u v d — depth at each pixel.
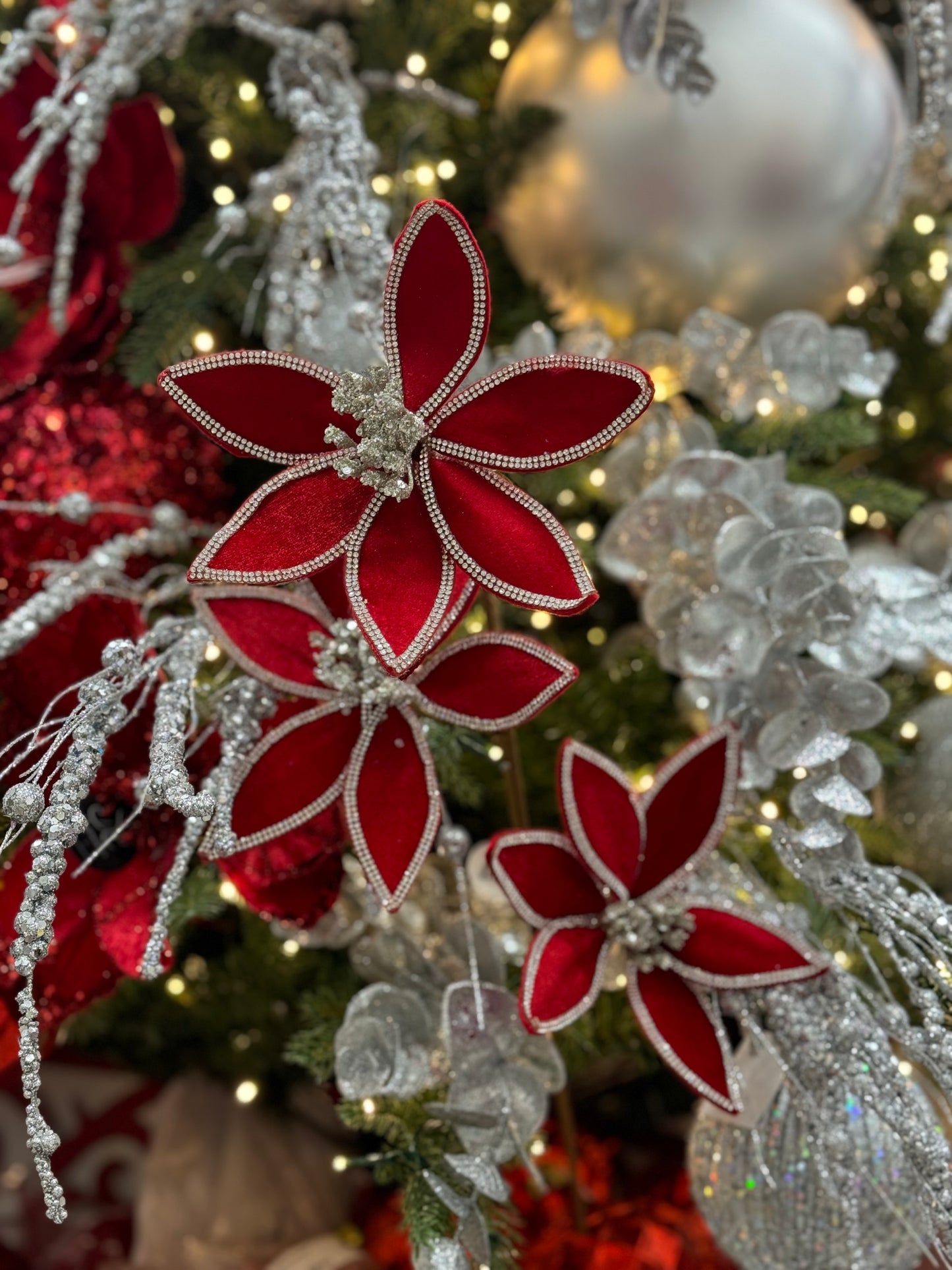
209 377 0.68
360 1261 1.09
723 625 0.89
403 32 1.21
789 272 1.00
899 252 1.26
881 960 1.00
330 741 0.79
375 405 0.67
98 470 0.98
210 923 1.18
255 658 0.79
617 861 0.81
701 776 0.82
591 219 0.98
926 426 1.34
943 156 1.23
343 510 0.69
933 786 1.04
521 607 0.67
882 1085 0.79
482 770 1.09
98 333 1.03
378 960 0.91
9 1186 1.30
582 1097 1.25
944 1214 0.74
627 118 0.95
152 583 1.03
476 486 0.69
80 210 1.01
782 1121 0.85
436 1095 0.88
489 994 0.84
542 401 0.68
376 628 0.66
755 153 0.94
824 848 0.82
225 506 1.08
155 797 0.67
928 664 1.14
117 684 0.73
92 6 1.00
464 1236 0.80
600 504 1.20
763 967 0.80
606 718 1.10
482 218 1.19
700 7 0.96
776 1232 0.87
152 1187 1.20
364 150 0.93
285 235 0.96
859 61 0.97
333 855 0.86
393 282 0.66
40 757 0.83
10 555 0.96
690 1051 0.80
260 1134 1.22
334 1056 0.88
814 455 1.16
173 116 1.24
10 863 0.83
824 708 0.87
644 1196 1.18
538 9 1.22
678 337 1.05
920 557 1.07
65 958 0.84
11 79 0.98
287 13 1.18
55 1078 1.35
